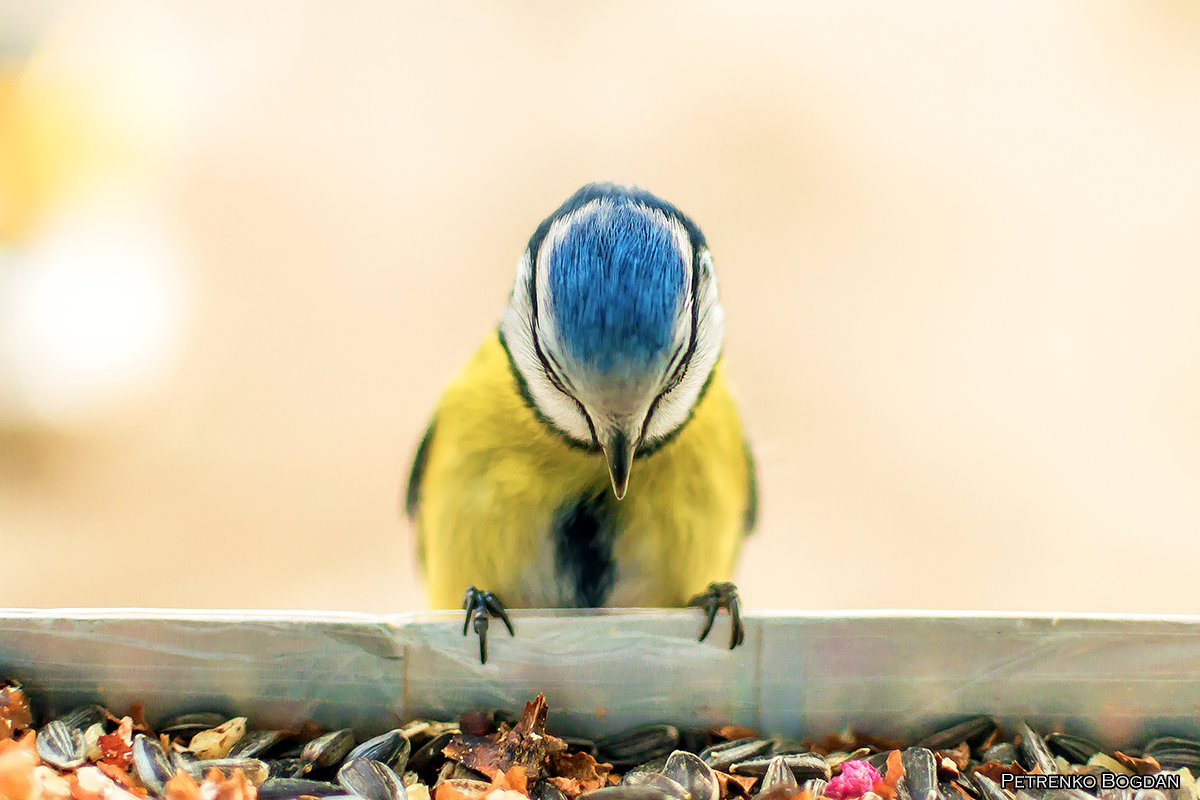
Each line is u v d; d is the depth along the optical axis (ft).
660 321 6.02
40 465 8.43
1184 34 11.26
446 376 9.05
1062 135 10.71
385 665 6.04
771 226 9.87
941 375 9.11
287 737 6.04
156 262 9.82
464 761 6.02
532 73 10.78
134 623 6.04
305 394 8.87
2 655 6.04
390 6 11.53
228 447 8.75
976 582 7.29
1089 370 9.27
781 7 11.61
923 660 6.05
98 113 10.68
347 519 8.04
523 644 6.05
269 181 10.34
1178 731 6.05
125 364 8.93
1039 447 8.52
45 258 9.99
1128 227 9.86
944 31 11.55
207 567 7.32
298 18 11.10
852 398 8.85
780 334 9.27
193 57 11.05
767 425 8.49
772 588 7.26
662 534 6.09
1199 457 8.40
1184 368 8.94
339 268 9.78
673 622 6.05
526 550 6.10
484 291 9.61
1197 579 7.29
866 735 6.05
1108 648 6.05
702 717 6.05
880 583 7.32
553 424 6.07
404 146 10.53
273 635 6.04
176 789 5.99
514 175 10.11
